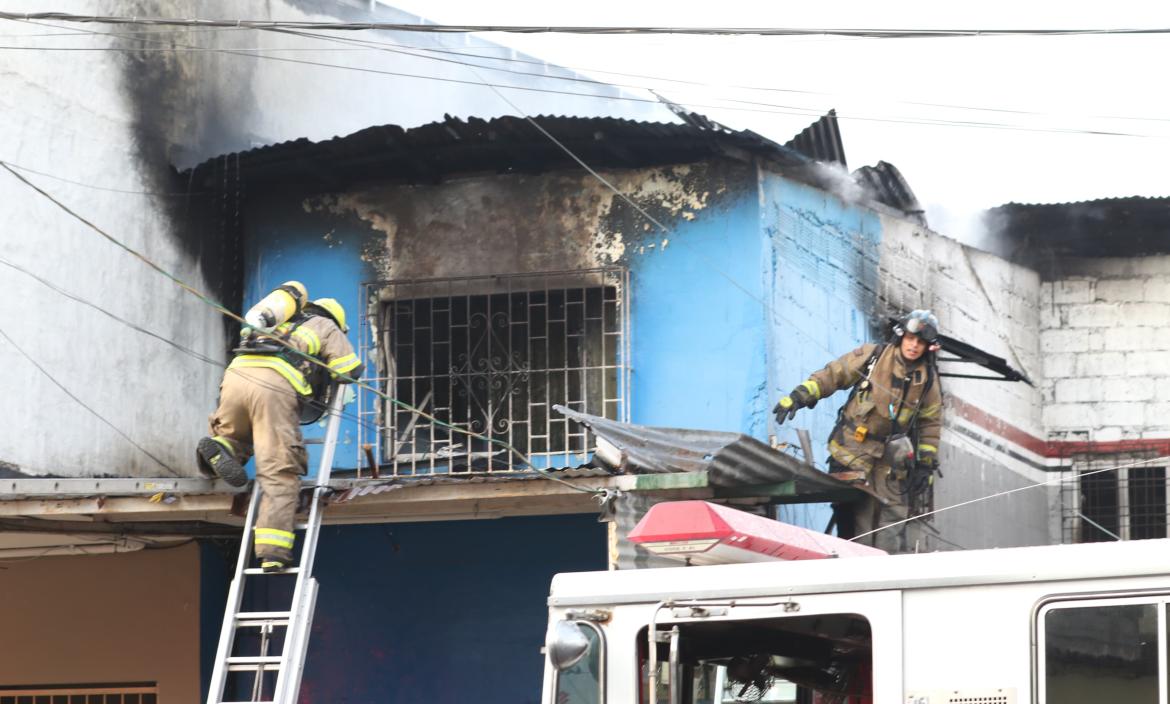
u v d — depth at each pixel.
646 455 10.74
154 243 14.25
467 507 11.46
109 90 13.95
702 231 13.75
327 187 14.73
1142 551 6.05
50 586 14.07
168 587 13.84
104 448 13.56
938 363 14.93
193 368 14.53
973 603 6.26
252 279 14.83
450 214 14.46
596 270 13.96
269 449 10.19
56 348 13.15
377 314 14.44
